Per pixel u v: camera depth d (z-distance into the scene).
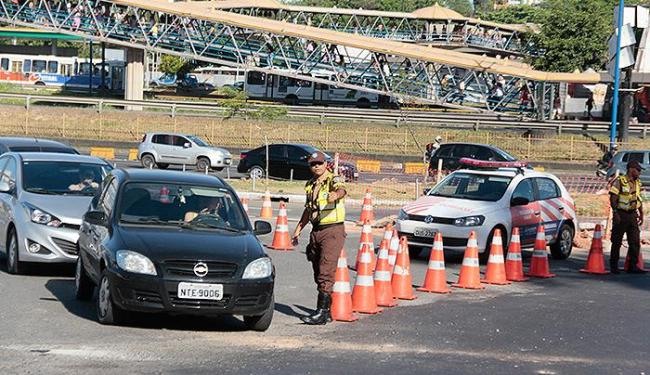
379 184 67.06
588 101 117.94
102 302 19.69
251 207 51.50
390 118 110.19
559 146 100.00
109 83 163.00
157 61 193.00
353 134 105.50
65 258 25.75
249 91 143.38
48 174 27.72
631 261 32.94
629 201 32.47
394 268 25.44
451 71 119.94
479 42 158.62
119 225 20.36
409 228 32.69
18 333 18.77
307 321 21.03
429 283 26.66
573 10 136.25
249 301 19.27
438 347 19.02
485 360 17.92
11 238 26.56
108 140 107.25
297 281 27.44
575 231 36.72
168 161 80.88
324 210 20.91
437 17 161.38
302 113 111.69
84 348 17.55
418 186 59.69
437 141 80.75
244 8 160.12
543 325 22.00
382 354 18.08
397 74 119.50
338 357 17.64
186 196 21.44
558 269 33.16
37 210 25.98
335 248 20.98
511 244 30.03
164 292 18.75
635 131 102.25
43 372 15.59
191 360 16.91
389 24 169.38
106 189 22.48
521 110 116.38
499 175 34.31
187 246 19.38
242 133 107.88
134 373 15.72
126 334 19.00
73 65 168.62
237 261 19.31
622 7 71.94
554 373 17.00
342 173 68.62
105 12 124.19
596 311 24.36
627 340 20.59
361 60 131.25
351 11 163.62
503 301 25.48
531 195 34.56
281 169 70.75
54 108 111.69
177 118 110.00
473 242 27.97
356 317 22.17
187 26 123.56
